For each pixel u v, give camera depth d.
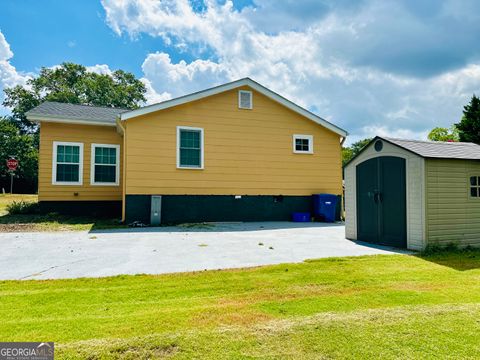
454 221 5.98
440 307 2.79
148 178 9.98
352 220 7.36
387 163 6.55
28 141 34.00
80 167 11.59
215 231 8.44
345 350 2.02
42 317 2.60
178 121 10.43
